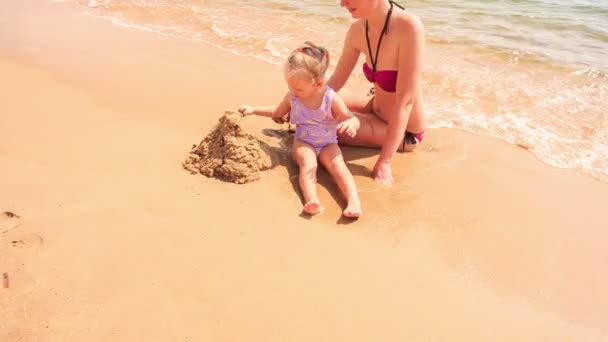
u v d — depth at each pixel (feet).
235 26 21.20
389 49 10.48
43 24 19.94
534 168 11.51
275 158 10.84
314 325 6.70
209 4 24.86
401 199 10.01
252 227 8.56
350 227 9.01
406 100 10.37
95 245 7.67
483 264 8.35
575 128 13.39
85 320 6.40
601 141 12.76
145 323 6.44
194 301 6.86
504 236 9.06
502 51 19.01
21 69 14.66
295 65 9.99
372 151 12.12
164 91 13.93
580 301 7.69
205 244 7.97
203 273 7.36
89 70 15.02
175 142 11.15
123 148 10.67
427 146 12.39
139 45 18.07
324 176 10.71
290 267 7.72
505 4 26.58
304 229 8.72
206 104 13.30
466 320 7.09
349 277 7.66
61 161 9.92
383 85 11.14
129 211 8.54
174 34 19.88
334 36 20.04
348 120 10.51
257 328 6.56
